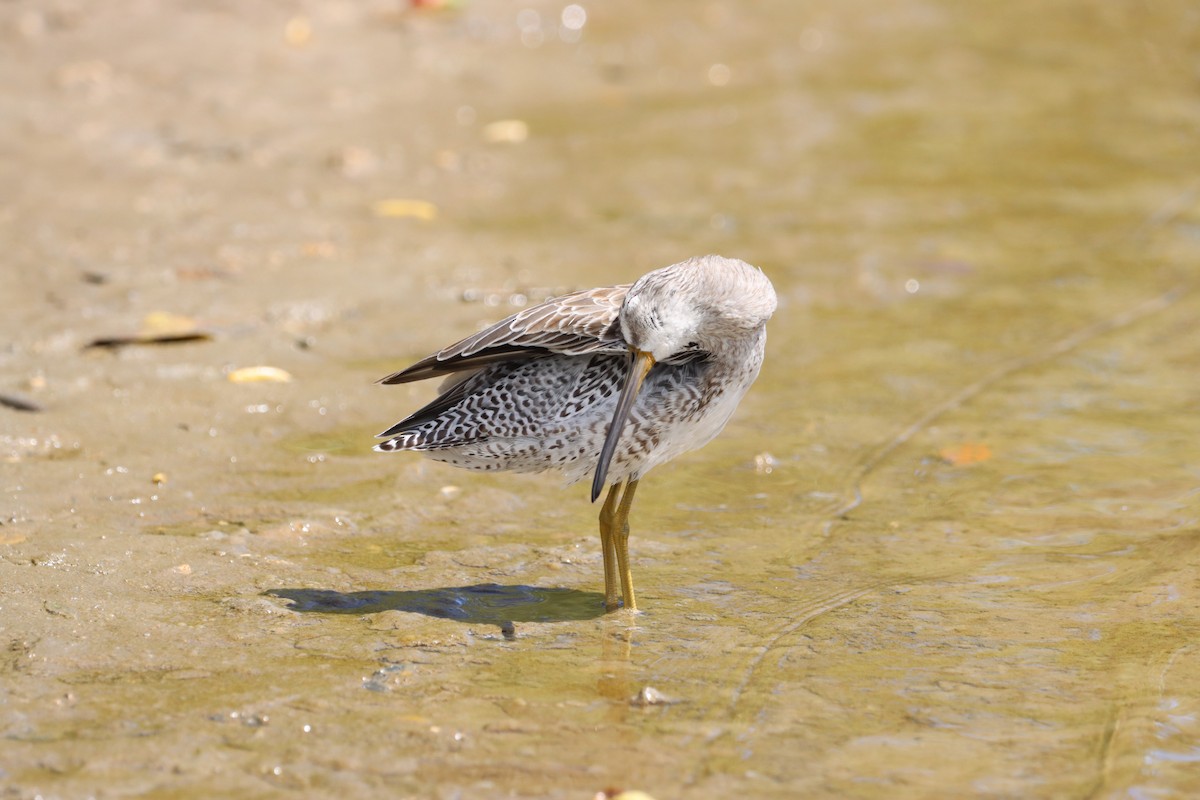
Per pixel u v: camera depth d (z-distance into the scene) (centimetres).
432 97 2134
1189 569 985
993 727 783
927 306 1528
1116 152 2005
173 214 1672
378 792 708
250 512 1052
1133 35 2512
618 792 711
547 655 862
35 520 1014
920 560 1011
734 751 754
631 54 2362
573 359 938
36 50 2200
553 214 1744
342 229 1662
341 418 1220
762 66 2323
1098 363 1387
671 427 927
